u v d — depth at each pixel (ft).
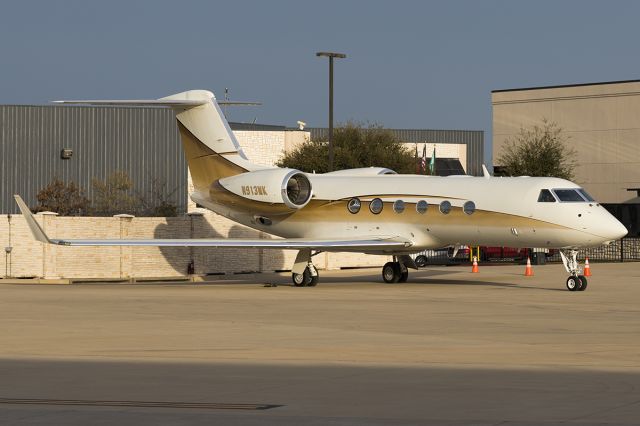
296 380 119.85
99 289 288.92
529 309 219.82
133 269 369.30
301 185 320.29
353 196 310.04
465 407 101.86
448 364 133.69
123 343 158.10
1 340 162.09
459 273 369.30
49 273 354.95
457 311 214.48
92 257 362.53
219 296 257.96
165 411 100.07
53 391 112.78
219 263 384.68
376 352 147.02
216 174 329.93
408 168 606.96
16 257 356.79
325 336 168.04
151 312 212.43
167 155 630.74
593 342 159.74
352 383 117.39
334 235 313.53
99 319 197.06
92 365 133.18
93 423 93.25
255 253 393.70
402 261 318.04
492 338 165.37
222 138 327.67
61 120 622.54
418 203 298.76
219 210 330.95
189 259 378.73
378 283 317.22
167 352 147.33
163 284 324.60
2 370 128.57
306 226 318.86
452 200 292.81
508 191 283.79
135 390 113.19
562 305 229.86
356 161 597.93
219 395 109.70
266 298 250.78
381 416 97.19
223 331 175.73
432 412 99.25
